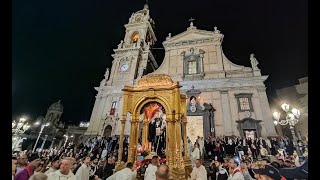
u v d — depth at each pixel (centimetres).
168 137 937
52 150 2148
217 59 2697
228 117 2286
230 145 1833
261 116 2212
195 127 2273
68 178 484
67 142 3338
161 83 1037
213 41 2833
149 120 1234
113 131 2552
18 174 451
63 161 491
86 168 732
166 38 3058
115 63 3166
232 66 2636
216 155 1692
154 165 724
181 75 2720
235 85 2444
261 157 1634
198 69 2691
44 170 670
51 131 3716
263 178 432
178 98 978
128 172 684
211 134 2198
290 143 1692
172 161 881
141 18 3600
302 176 412
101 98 2889
